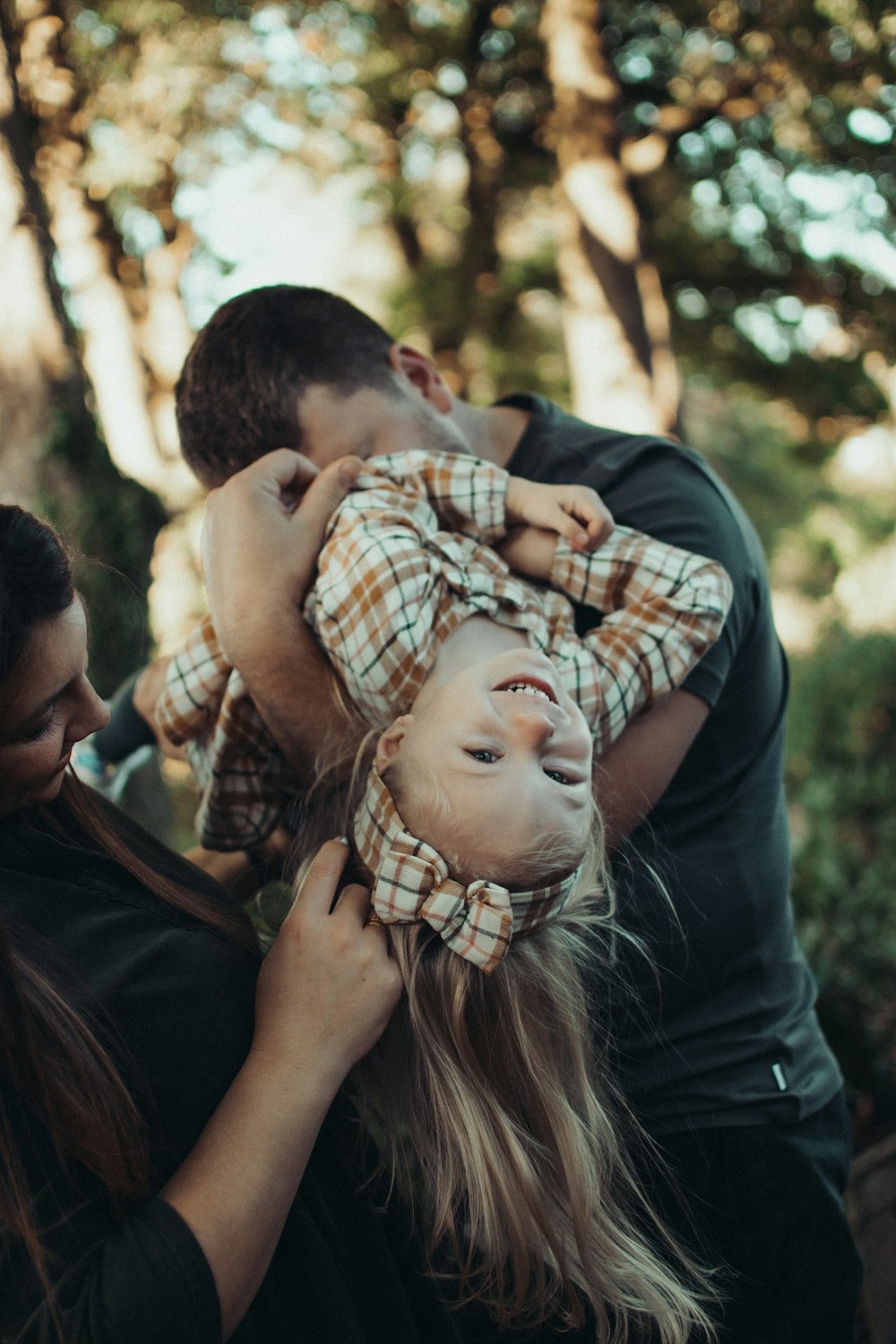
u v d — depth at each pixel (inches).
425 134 381.1
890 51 256.8
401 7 338.0
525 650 48.2
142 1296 34.8
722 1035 60.3
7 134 140.6
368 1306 46.3
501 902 44.6
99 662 131.3
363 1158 48.6
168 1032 40.7
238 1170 38.5
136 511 142.1
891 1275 92.2
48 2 198.2
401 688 50.8
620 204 248.7
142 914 44.3
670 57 293.9
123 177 232.8
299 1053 41.8
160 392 283.0
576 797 46.1
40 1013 37.3
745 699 61.8
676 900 59.4
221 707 58.6
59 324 142.9
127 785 149.5
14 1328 34.6
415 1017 45.9
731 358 377.1
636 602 55.9
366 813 48.7
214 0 266.7
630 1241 49.9
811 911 152.6
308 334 61.6
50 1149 37.1
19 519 39.2
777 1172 59.5
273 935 60.0
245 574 53.8
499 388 448.1
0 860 42.7
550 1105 46.6
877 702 222.4
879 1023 137.3
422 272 424.5
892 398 374.3
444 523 58.6
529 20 330.6
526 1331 54.0
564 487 56.8
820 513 730.8
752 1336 58.7
